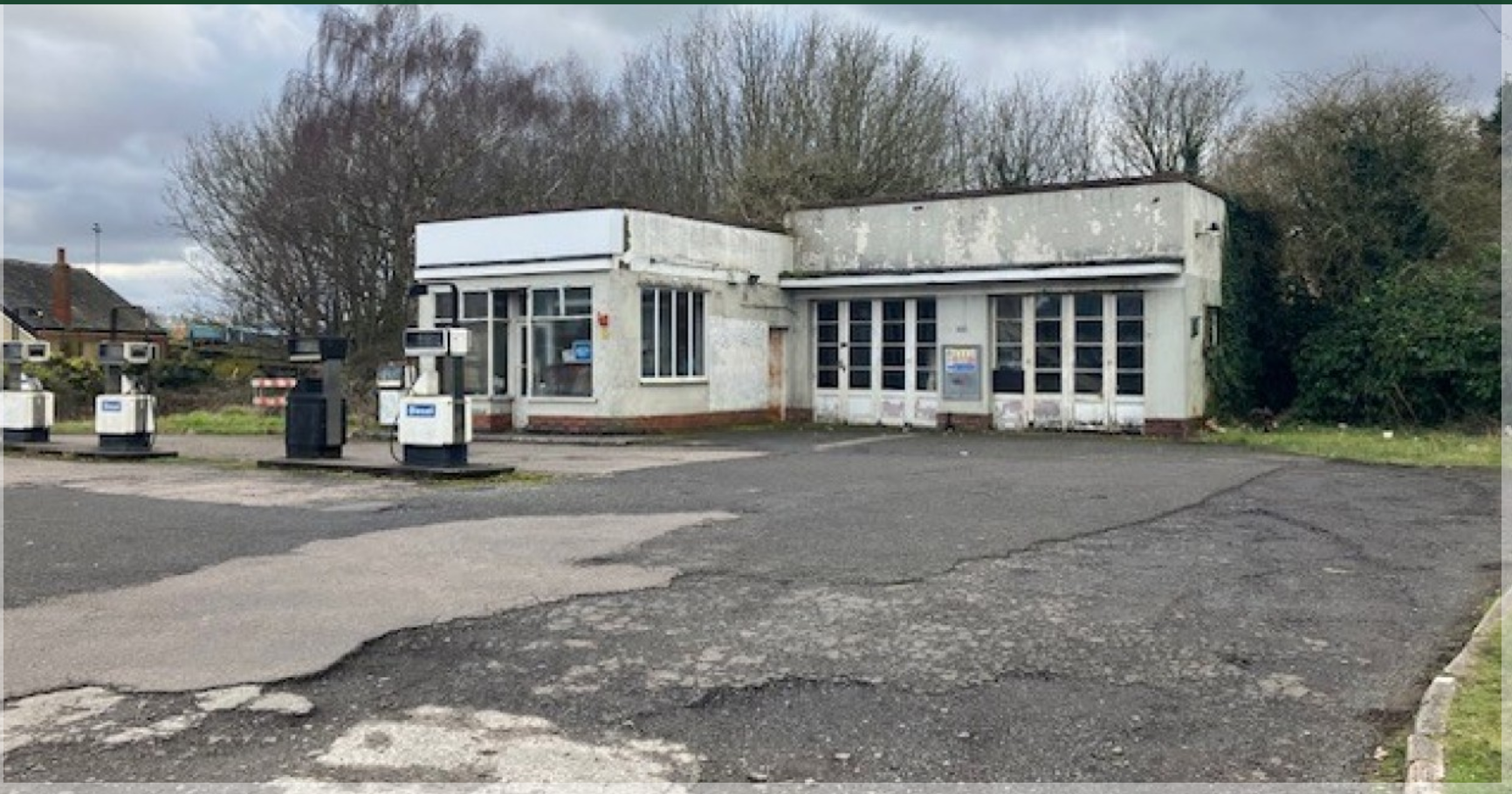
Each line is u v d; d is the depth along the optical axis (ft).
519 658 18.19
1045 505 33.53
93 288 175.42
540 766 13.93
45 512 34.99
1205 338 65.36
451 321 45.47
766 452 53.52
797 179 97.19
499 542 27.96
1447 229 68.03
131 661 18.21
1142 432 63.82
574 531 29.32
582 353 65.00
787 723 15.28
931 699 16.12
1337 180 69.46
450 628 19.85
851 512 32.32
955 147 116.26
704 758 14.15
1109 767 13.82
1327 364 66.69
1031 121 122.52
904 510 32.63
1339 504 33.73
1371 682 16.72
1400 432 61.98
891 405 72.90
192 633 19.77
